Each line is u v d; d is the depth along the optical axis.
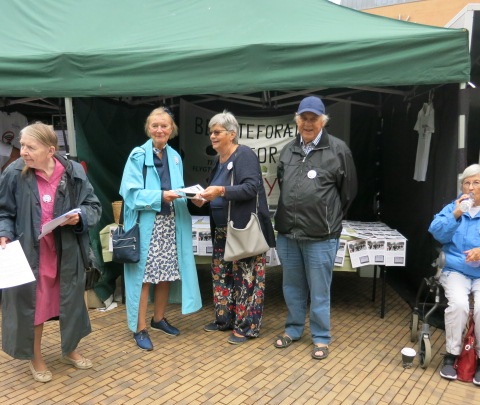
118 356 3.26
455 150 3.59
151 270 3.32
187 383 2.88
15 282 2.45
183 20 4.30
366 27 3.82
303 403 2.67
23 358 2.72
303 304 3.50
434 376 3.03
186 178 6.15
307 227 3.13
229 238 3.24
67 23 4.42
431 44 3.33
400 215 5.29
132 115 5.46
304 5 4.46
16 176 2.67
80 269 2.83
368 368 3.13
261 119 5.49
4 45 4.04
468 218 3.21
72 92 3.75
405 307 4.49
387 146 5.80
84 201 2.84
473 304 3.01
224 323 3.76
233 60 3.55
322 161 3.09
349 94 5.94
